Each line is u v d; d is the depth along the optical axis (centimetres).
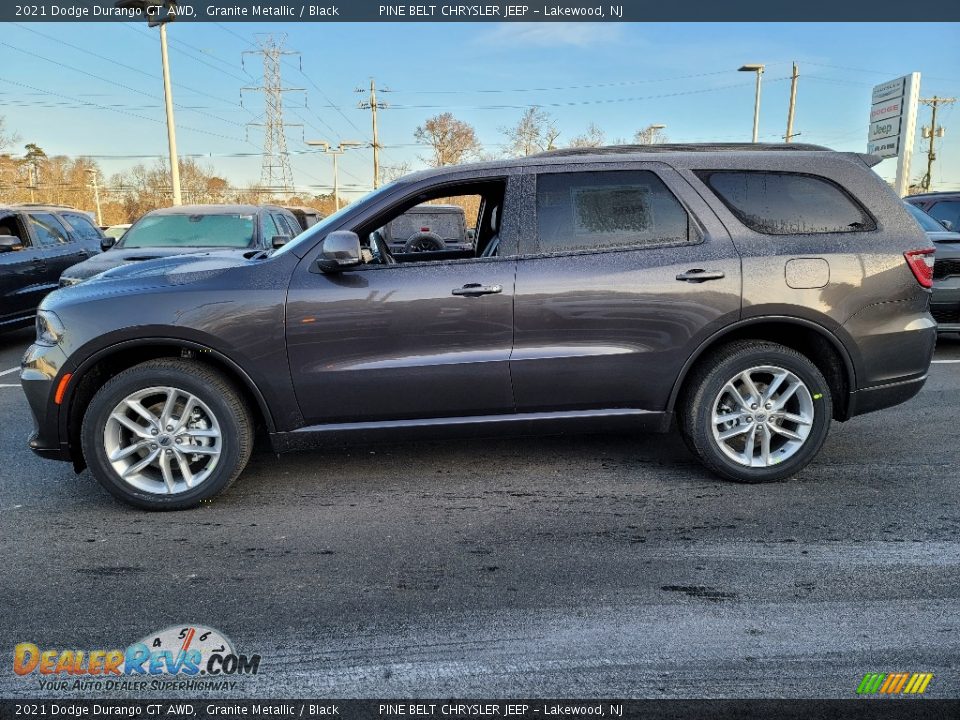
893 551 310
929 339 387
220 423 359
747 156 382
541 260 365
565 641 249
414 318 358
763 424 384
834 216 379
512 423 378
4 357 851
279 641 252
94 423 353
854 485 386
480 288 357
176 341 350
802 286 368
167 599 280
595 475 409
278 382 359
